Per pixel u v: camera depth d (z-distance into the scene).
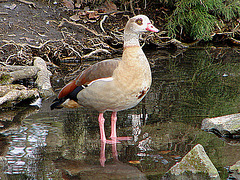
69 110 10.17
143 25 7.73
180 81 12.50
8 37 14.81
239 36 18.75
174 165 6.74
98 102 8.03
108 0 18.83
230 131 8.30
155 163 7.05
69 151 7.59
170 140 8.17
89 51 16.05
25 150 7.60
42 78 12.40
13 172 6.67
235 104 10.31
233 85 12.02
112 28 17.50
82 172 6.68
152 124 9.15
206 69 13.93
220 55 16.14
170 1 18.95
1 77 11.81
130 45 7.74
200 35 17.69
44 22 16.44
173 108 10.15
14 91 10.77
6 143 7.92
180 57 15.83
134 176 6.54
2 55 13.73
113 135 8.49
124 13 18.61
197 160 6.66
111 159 7.24
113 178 6.45
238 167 6.74
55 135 8.43
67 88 8.40
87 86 7.97
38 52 14.85
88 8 18.30
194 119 9.38
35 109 10.30
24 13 16.53
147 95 11.24
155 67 14.21
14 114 9.89
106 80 7.68
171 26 18.23
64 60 15.25
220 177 6.50
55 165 6.95
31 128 8.85
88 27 17.17
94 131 8.73
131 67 7.61
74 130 8.77
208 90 11.58
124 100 7.85
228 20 18.88
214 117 9.26
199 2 17.50
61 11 17.45
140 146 7.88
